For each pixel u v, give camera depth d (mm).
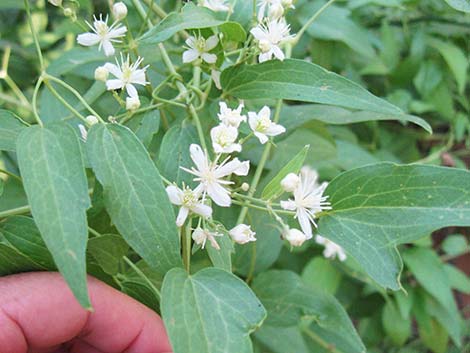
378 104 180
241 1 211
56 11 359
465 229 525
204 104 211
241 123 201
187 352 149
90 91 247
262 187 259
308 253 373
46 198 142
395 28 436
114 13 203
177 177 192
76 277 135
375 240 181
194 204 171
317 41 327
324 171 364
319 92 184
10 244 180
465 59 417
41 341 200
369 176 182
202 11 185
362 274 368
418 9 421
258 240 250
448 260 535
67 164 148
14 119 179
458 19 422
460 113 457
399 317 410
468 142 472
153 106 197
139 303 214
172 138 198
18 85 329
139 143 159
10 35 337
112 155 159
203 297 159
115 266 183
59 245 137
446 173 177
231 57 242
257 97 191
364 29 373
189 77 234
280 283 239
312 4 321
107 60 270
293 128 243
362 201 184
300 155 180
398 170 180
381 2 311
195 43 198
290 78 188
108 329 211
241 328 157
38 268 194
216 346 154
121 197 156
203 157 172
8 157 275
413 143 455
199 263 232
